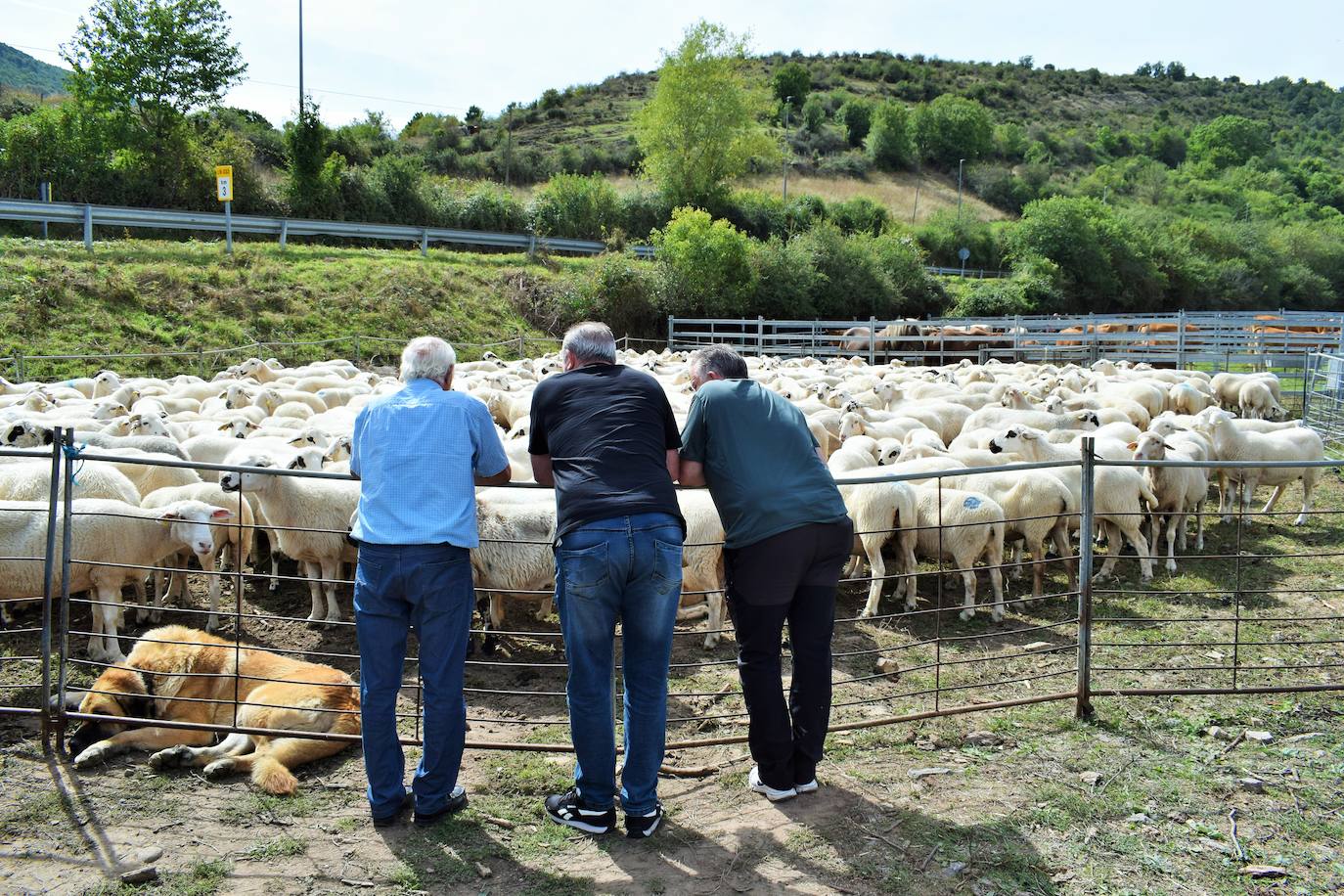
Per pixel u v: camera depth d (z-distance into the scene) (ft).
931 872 12.66
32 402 41.16
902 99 423.23
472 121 294.46
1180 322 85.35
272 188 124.47
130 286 71.56
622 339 104.12
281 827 13.82
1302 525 36.91
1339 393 61.16
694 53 163.43
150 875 12.31
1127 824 13.85
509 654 22.39
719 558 23.22
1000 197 284.82
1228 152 395.14
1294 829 13.66
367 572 13.70
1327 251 245.04
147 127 110.52
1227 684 19.83
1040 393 51.49
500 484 15.02
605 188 152.25
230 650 17.53
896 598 27.58
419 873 12.64
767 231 173.37
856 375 62.90
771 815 14.24
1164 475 30.01
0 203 76.89
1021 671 20.79
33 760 15.67
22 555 20.06
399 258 97.55
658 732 13.66
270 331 75.15
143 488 29.14
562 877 12.54
